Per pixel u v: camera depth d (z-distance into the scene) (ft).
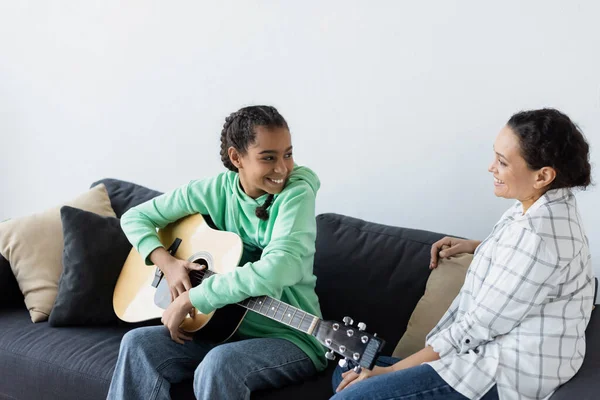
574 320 5.43
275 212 6.72
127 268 7.70
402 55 8.02
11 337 7.39
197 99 9.59
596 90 7.05
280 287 6.30
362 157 8.50
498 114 7.57
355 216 8.69
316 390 6.38
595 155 7.16
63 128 10.87
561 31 7.13
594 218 7.27
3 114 11.42
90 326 7.66
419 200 8.23
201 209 7.27
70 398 6.86
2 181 11.71
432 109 7.95
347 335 5.81
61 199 11.18
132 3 9.84
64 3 10.44
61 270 8.11
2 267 8.10
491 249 5.76
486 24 7.48
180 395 6.48
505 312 5.37
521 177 5.51
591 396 5.00
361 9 8.18
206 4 9.27
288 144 6.55
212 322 6.56
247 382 6.06
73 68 10.57
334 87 8.53
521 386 5.35
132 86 10.09
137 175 10.34
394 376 5.48
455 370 5.43
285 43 8.78
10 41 11.08
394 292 7.04
